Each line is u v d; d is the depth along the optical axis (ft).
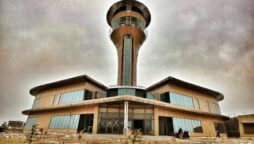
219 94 125.49
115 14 157.07
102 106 86.99
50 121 104.78
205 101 120.78
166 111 91.91
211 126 114.62
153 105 86.84
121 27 141.08
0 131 80.84
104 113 85.87
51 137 56.44
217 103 134.41
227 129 133.90
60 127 96.37
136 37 144.05
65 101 104.73
